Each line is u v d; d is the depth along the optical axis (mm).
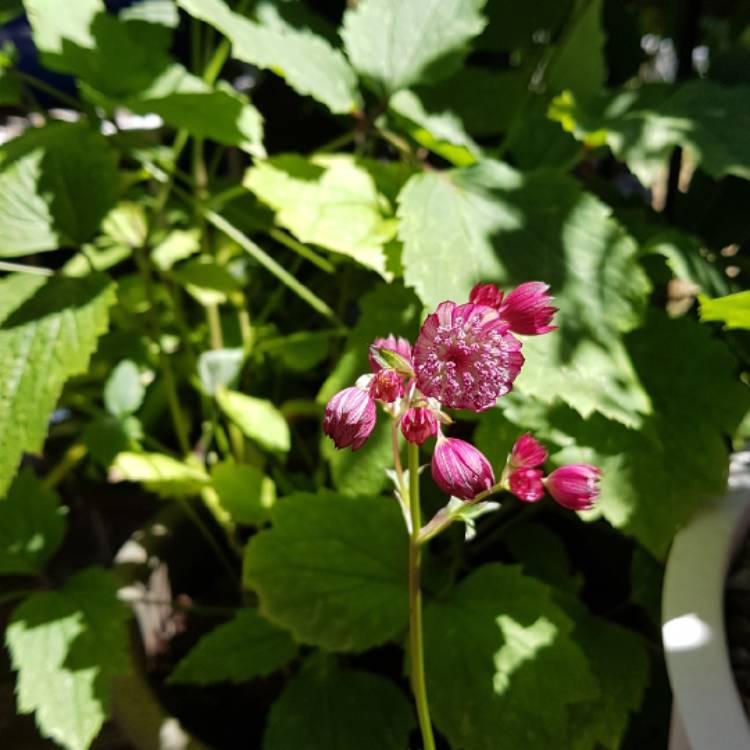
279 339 441
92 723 325
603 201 459
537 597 324
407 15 377
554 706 298
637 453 319
